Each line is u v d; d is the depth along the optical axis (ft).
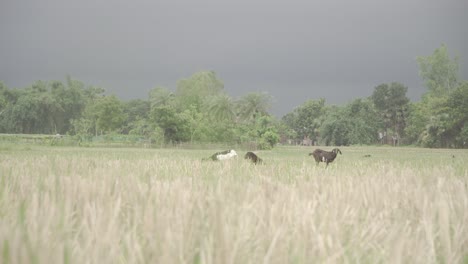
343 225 13.97
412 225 15.71
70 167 43.45
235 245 9.81
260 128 244.01
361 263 10.87
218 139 235.81
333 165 61.87
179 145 216.33
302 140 539.70
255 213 14.79
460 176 36.96
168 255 9.59
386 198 20.20
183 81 360.28
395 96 449.06
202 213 15.30
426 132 330.95
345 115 444.14
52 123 507.71
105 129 407.44
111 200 17.38
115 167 44.80
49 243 10.09
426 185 26.76
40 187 24.43
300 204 15.52
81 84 541.34
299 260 10.23
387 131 458.91
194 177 33.91
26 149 147.02
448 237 11.91
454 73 370.12
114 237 10.53
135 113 556.10
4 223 11.50
